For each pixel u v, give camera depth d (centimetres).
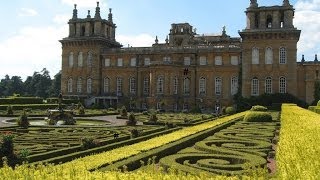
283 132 1886
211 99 9406
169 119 5884
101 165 1428
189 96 9575
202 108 9444
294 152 1232
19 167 1115
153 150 1898
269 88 8750
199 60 9588
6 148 1762
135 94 10125
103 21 10688
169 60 9806
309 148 1265
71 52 10700
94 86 10419
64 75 10756
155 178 1017
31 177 1013
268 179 1045
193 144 2462
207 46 9556
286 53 8644
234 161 1770
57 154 2208
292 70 8600
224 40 10956
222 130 3145
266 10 8769
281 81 8681
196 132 2805
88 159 1551
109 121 5722
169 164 1612
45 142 2811
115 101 10212
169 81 9288
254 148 2077
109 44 10912
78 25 10669
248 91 8850
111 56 10388
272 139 2633
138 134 3319
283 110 4494
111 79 10375
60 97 5266
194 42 11069
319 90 8794
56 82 15975
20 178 998
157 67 9294
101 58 10488
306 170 961
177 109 9388
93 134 3484
